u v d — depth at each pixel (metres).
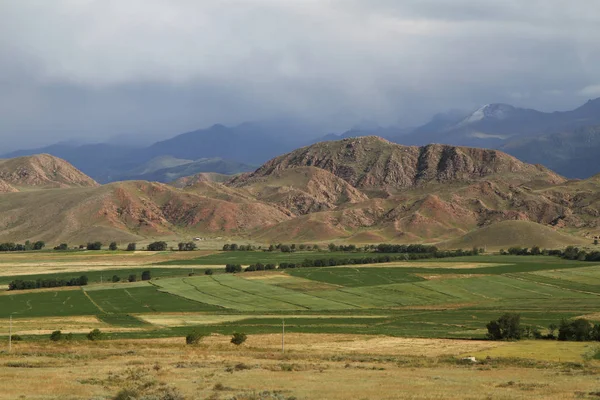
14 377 60.81
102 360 76.00
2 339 106.00
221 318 149.12
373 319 146.62
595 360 84.75
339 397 52.38
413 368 73.12
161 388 55.47
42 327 131.00
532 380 64.12
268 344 103.12
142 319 146.75
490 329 112.44
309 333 122.00
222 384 58.47
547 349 96.44
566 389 58.38
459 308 167.88
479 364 78.50
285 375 64.75
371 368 71.88
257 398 50.72
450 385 59.59
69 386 55.91
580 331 110.12
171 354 83.19
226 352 87.00
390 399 51.78
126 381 59.69
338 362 77.50
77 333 120.25
